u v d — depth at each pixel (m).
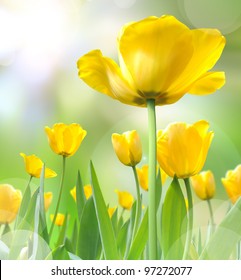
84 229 1.15
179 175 1.01
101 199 1.02
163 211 1.00
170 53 0.96
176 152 1.01
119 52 1.00
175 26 0.95
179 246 1.00
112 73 1.00
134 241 1.02
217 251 0.97
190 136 1.01
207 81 1.03
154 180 0.95
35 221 1.08
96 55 1.01
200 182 1.30
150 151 0.96
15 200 1.24
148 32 0.96
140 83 0.98
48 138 1.25
